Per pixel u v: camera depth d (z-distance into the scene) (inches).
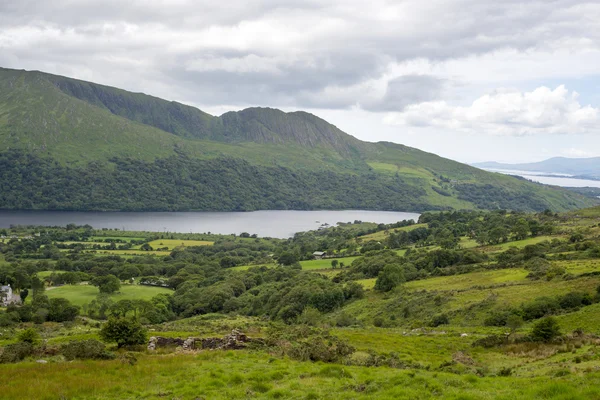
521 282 3440.0
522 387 872.9
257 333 1921.8
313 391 892.6
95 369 1143.0
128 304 4303.6
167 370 1134.4
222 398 870.4
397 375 996.6
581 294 2615.7
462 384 916.0
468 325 2706.7
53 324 3531.0
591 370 994.7
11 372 1104.8
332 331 2162.9
